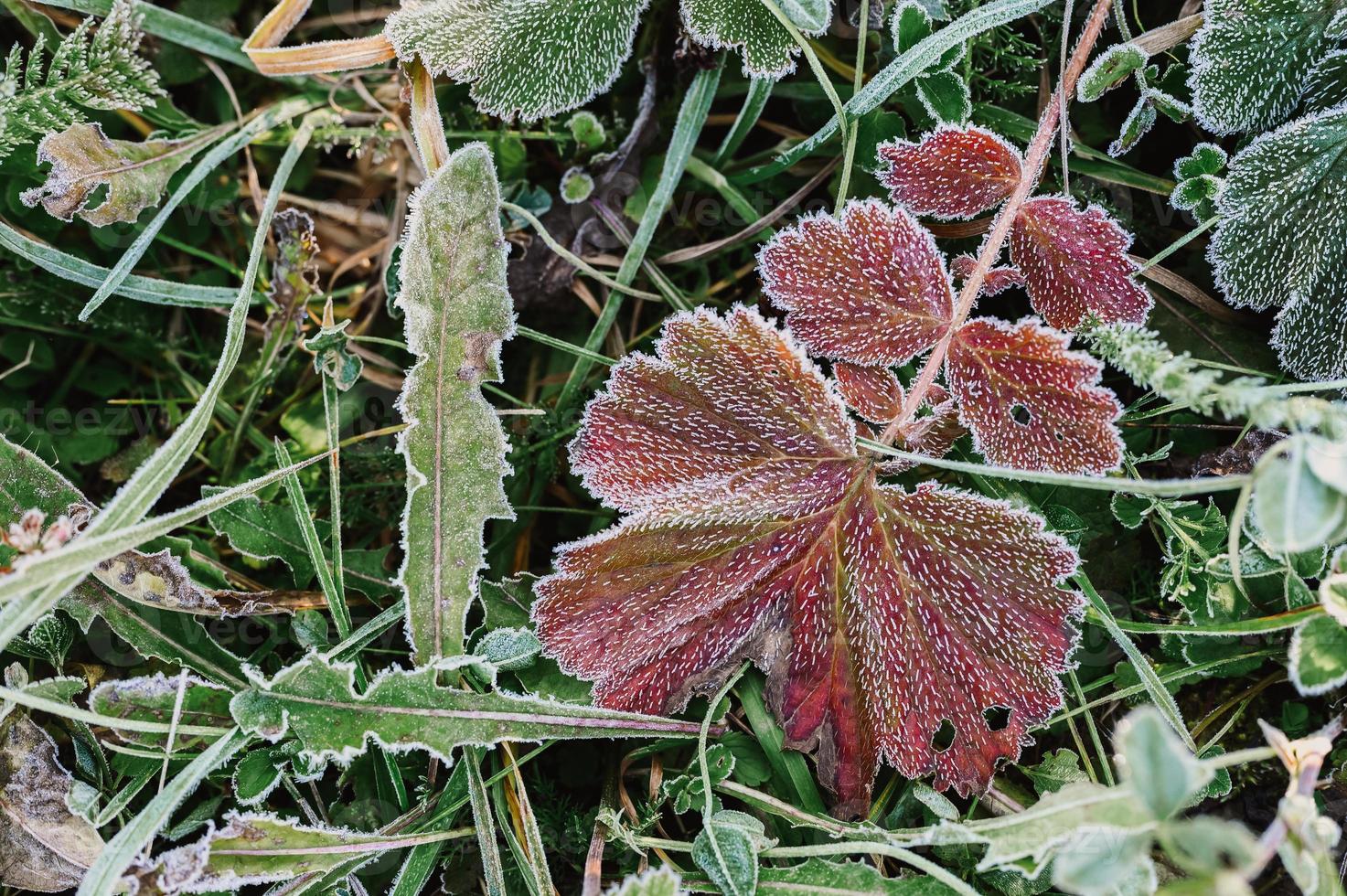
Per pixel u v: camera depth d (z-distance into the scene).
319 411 0.47
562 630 0.42
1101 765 0.44
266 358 0.47
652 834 0.44
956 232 0.45
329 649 0.44
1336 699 0.43
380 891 0.44
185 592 0.44
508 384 0.47
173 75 0.47
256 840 0.42
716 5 0.44
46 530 0.43
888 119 0.45
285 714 0.42
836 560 0.42
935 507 0.42
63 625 0.44
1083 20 0.45
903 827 0.44
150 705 0.42
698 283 0.47
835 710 0.43
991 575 0.42
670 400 0.43
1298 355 0.44
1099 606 0.43
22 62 0.46
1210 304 0.45
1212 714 0.44
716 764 0.43
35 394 0.47
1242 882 0.38
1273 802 0.44
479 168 0.43
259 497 0.45
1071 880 0.39
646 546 0.42
